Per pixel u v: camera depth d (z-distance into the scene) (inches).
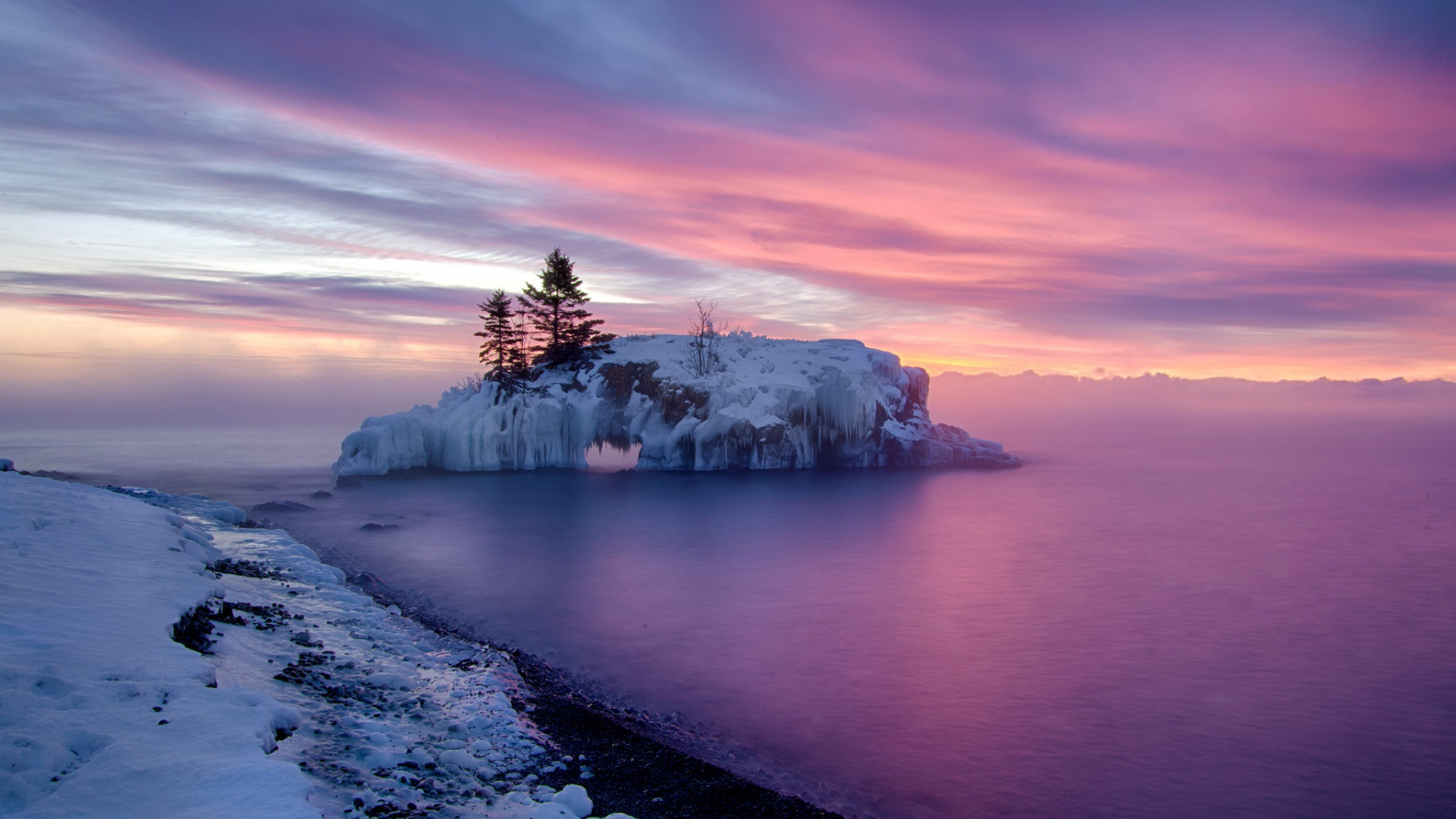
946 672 1072.8
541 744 585.0
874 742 827.4
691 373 3863.2
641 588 1535.4
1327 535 2368.4
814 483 3292.3
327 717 503.8
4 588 544.1
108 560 701.3
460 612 1294.3
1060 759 802.8
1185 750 837.8
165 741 357.1
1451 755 839.7
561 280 4097.0
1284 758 825.5
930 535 2215.8
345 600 968.3
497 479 3299.7
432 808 402.3
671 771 581.0
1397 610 1481.3
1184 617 1405.0
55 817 285.0
